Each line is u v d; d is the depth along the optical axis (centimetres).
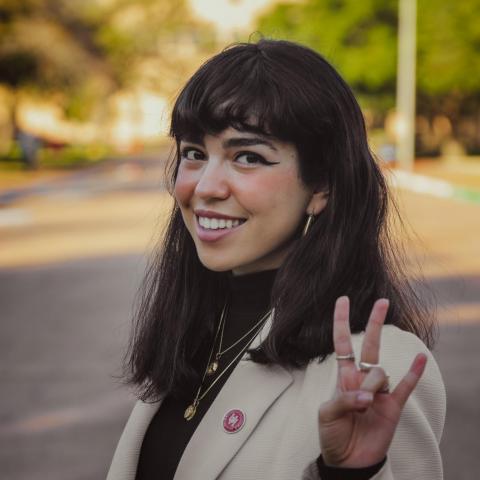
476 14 4716
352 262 200
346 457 169
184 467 198
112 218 2423
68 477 580
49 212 2650
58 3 6169
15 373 823
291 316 195
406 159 4141
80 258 1647
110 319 1065
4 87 5616
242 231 201
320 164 200
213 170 200
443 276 1335
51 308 1152
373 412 170
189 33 8525
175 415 220
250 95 196
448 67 4756
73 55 5688
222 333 224
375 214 204
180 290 234
